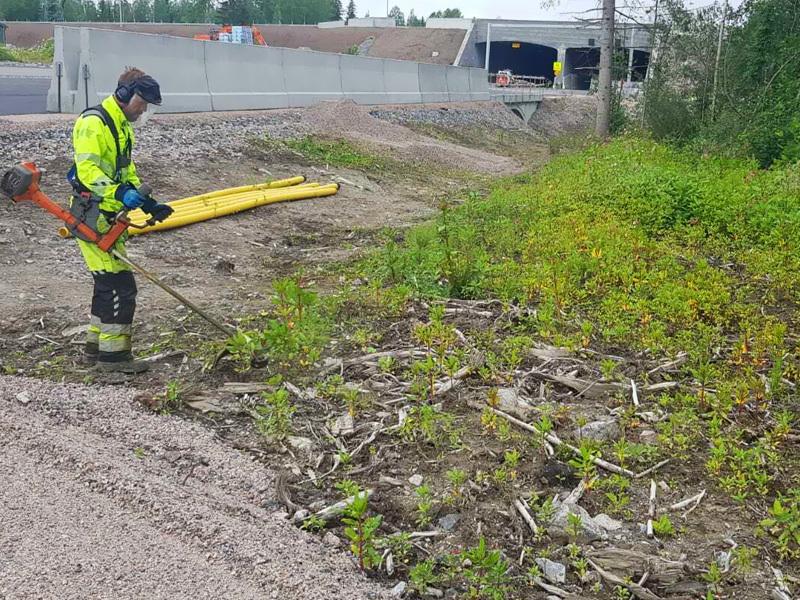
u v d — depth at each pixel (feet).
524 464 14.48
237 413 16.12
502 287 23.90
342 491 13.70
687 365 19.07
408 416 16.02
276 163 45.01
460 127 87.15
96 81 46.47
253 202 34.99
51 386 16.71
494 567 11.09
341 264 28.25
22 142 36.19
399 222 37.22
